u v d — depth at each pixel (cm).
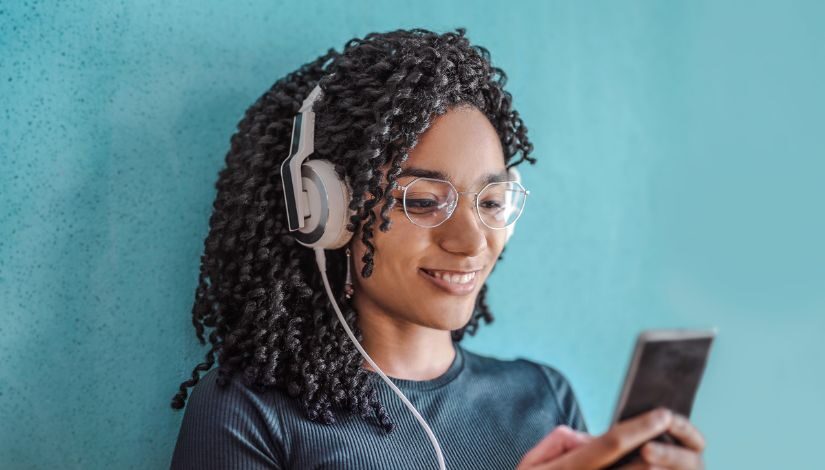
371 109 97
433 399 107
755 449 172
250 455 95
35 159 97
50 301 98
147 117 105
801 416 178
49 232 98
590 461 76
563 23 148
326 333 104
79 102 100
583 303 151
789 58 179
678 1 163
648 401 80
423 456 102
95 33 101
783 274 178
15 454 96
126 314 104
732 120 171
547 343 146
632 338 158
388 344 107
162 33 106
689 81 165
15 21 95
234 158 108
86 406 101
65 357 100
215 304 109
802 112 181
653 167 160
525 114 142
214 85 111
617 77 155
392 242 98
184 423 100
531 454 86
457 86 99
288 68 118
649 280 160
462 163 98
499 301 139
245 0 114
